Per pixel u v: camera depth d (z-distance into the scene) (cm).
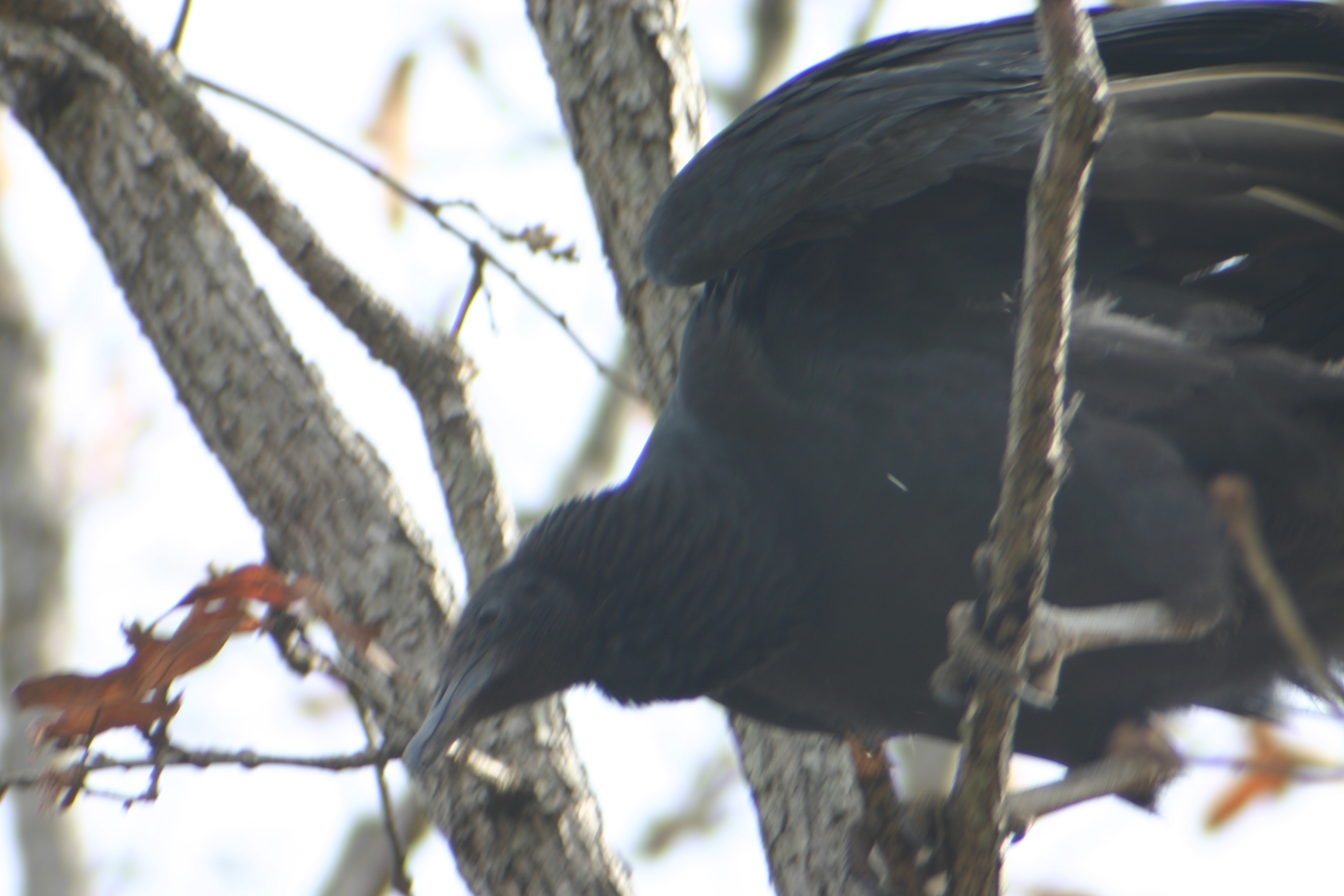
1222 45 849
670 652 859
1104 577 791
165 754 748
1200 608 778
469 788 870
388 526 935
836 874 885
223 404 965
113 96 1009
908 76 843
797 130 833
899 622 821
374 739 795
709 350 860
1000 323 811
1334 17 799
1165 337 805
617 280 1024
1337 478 825
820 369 825
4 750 1592
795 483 829
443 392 921
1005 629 659
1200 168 788
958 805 701
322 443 952
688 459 857
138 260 990
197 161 884
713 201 830
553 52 1047
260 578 754
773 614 841
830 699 869
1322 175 797
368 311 902
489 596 870
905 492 803
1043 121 801
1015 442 625
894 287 823
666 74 1019
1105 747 872
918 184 797
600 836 879
